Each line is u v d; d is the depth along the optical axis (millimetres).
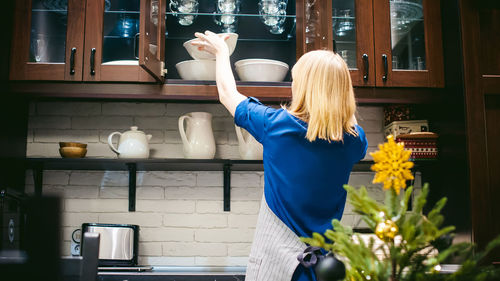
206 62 2115
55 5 2098
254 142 2199
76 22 2080
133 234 2152
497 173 2076
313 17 2047
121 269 2059
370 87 2186
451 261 1915
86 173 2408
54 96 2232
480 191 2049
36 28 2082
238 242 2400
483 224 2027
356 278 711
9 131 2164
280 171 1329
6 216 1860
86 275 773
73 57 2059
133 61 2094
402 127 2381
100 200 2393
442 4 2270
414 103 2338
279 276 1283
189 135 2225
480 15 2199
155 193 2408
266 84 2139
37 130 2428
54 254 435
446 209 2244
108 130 2449
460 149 2125
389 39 2203
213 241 2393
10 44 2074
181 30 2469
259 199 2445
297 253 1283
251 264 1350
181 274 1973
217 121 2480
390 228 666
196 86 2104
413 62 2229
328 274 642
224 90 1584
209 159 2139
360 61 2176
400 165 708
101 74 2064
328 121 1265
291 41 2465
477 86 2105
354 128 1372
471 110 2090
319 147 1299
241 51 2510
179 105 2486
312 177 1302
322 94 1276
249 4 2541
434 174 2357
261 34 2514
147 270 2201
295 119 1322
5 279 435
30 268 437
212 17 2486
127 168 2363
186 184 2426
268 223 1344
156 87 2092
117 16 2143
